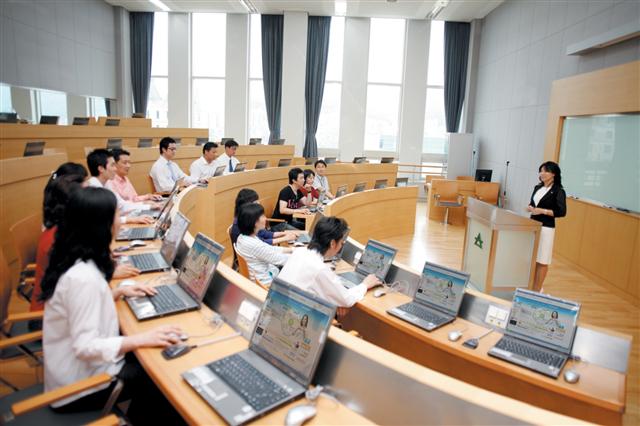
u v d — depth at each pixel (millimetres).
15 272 3422
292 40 10320
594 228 5535
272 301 1561
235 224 3602
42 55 8102
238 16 10508
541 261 4543
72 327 1514
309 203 6047
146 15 10648
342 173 7992
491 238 4082
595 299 4836
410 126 10859
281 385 1352
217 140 11180
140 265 2391
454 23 10453
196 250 2125
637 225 4699
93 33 9719
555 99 6562
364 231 6684
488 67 9758
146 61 10781
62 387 1432
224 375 1392
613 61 5527
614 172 5227
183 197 3779
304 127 10750
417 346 2561
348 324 3084
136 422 1847
